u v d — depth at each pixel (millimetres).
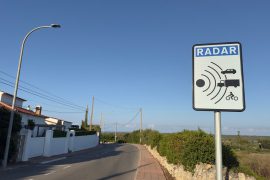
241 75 3252
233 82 3256
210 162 10250
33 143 27469
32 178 14547
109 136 99938
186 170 11758
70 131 41156
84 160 27062
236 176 9641
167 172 19250
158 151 28812
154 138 34844
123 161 27125
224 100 3250
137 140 87500
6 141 19078
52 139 31594
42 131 40750
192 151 10938
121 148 52969
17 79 19500
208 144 10547
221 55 3346
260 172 18594
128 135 97438
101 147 55719
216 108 3262
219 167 3174
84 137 49656
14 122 21422
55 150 32844
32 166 20359
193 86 3383
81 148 47406
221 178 3154
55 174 16375
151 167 22453
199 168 10438
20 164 21125
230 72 3285
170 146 17156
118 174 17672
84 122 76125
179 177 13742
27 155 23875
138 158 31219
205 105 3307
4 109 20812
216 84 3305
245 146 58438
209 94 3311
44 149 29922
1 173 16078
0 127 20375
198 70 3396
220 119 3271
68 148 39219
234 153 10195
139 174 18062
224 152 9805
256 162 23203
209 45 3404
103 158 30203
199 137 11094
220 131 3240
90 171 18484
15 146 22016
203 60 3396
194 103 3344
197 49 3443
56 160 26125
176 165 15039
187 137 12000
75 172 17609
